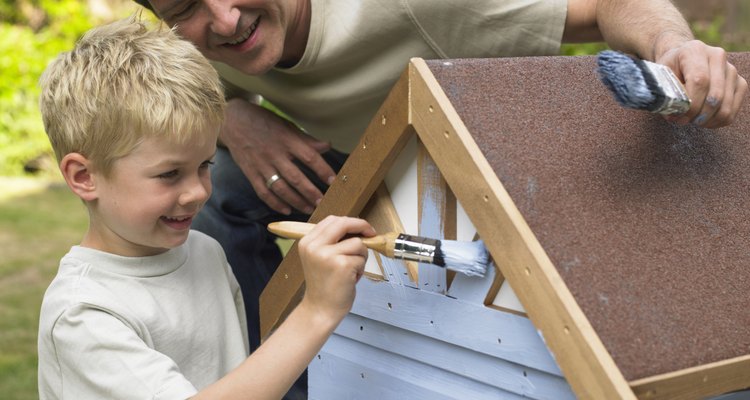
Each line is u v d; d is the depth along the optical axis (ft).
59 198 19.60
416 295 4.92
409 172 4.83
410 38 6.48
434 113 4.33
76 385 4.75
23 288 13.38
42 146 21.59
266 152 6.86
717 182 4.72
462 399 4.83
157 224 4.94
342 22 6.44
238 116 6.99
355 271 4.47
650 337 3.84
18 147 21.53
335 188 5.07
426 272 4.84
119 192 4.85
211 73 5.15
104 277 4.99
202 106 4.89
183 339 5.18
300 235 4.71
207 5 5.95
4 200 19.20
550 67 4.83
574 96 4.72
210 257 5.69
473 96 4.43
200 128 4.86
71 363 4.73
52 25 22.24
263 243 7.82
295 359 4.47
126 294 5.00
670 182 4.56
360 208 5.04
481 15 6.41
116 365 4.64
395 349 5.16
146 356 4.66
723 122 4.65
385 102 4.62
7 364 10.64
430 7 6.31
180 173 4.89
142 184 4.80
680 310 4.01
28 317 12.21
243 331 5.86
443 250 4.37
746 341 4.07
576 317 3.71
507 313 4.43
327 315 4.49
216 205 7.72
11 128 21.49
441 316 4.79
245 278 7.68
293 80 6.89
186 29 6.16
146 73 4.82
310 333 4.47
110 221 4.96
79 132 4.83
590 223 4.15
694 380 3.82
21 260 14.75
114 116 4.73
